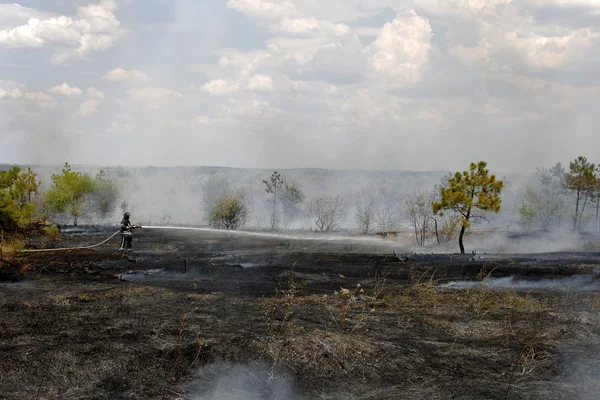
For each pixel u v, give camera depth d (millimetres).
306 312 10516
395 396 6723
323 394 6770
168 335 8344
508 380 7316
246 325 9094
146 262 18672
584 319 10469
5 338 7766
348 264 19406
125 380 6730
